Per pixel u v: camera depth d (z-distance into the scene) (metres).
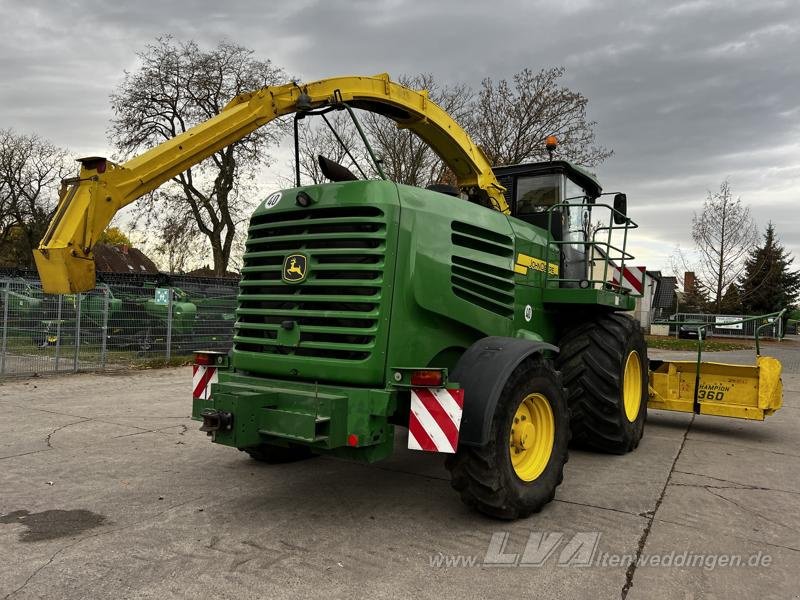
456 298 4.02
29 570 2.95
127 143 25.59
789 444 6.23
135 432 5.96
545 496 3.90
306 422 3.33
